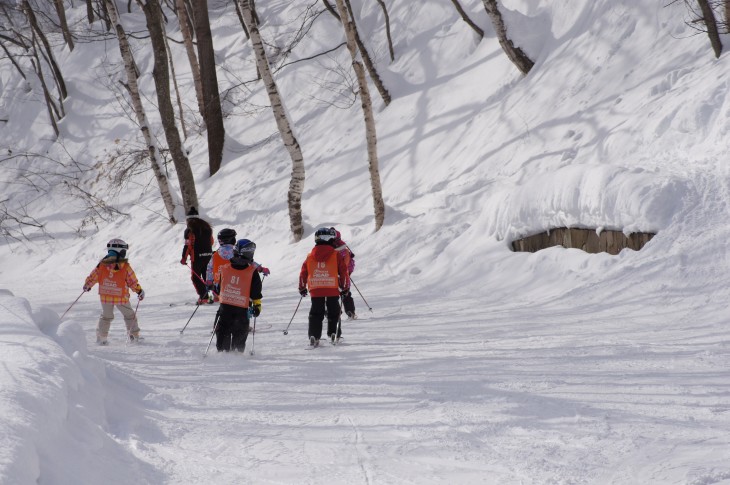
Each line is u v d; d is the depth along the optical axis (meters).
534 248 12.66
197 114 30.91
